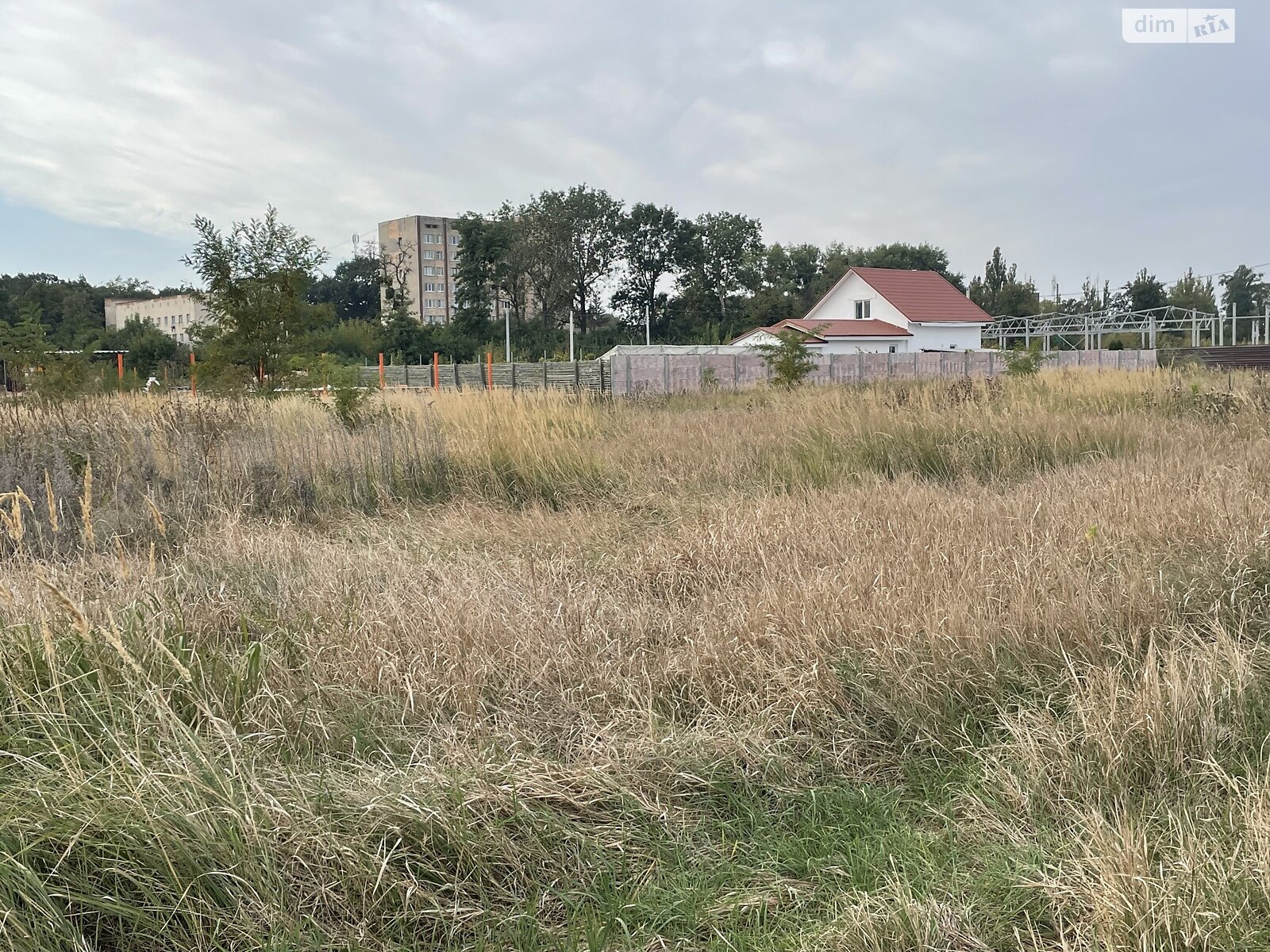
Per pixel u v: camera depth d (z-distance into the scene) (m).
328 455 8.52
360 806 2.53
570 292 73.25
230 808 2.35
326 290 97.56
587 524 7.02
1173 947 2.03
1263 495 5.91
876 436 9.76
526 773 2.80
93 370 17.06
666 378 27.28
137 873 2.26
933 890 2.38
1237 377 17.62
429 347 64.81
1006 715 3.24
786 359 22.25
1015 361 19.47
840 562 4.93
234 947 2.18
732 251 78.00
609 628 4.13
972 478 8.28
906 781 3.11
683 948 2.26
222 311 14.17
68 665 3.20
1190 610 4.14
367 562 5.34
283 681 3.42
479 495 8.45
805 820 2.81
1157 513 5.49
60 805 2.38
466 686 3.37
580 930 2.30
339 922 2.30
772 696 3.44
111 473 7.13
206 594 4.39
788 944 2.22
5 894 2.10
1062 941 2.14
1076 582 4.24
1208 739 2.95
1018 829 2.67
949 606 3.84
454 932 2.29
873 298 53.34
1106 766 2.87
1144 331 49.59
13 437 7.73
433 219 115.88
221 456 7.94
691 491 8.23
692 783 2.94
